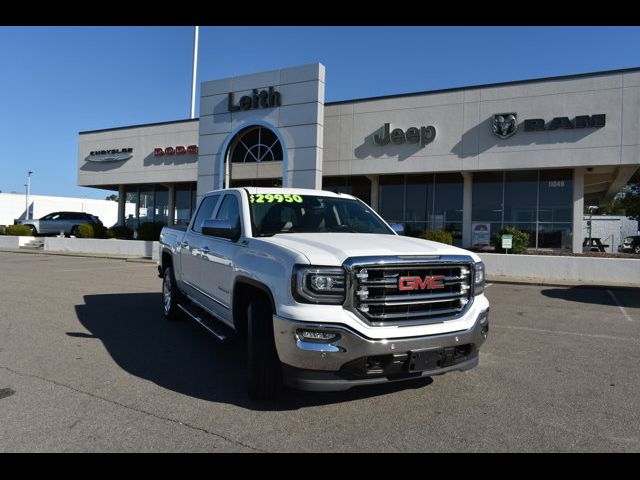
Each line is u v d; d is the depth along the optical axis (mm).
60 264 18031
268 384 3965
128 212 30797
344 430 3568
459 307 3953
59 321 7332
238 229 4855
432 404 4117
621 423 3775
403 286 3674
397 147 19344
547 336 6863
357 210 5598
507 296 11172
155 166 27031
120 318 7672
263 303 4062
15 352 5539
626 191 33531
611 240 41125
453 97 18406
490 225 19375
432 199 20609
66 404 3986
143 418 3727
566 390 4531
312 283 3551
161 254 7891
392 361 3564
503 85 17625
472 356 4008
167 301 7535
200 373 4867
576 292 12039
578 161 16594
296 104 19844
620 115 16078
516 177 19031
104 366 5066
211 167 21938
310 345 3494
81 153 29672
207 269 5543
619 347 6246
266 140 20969
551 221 18516
